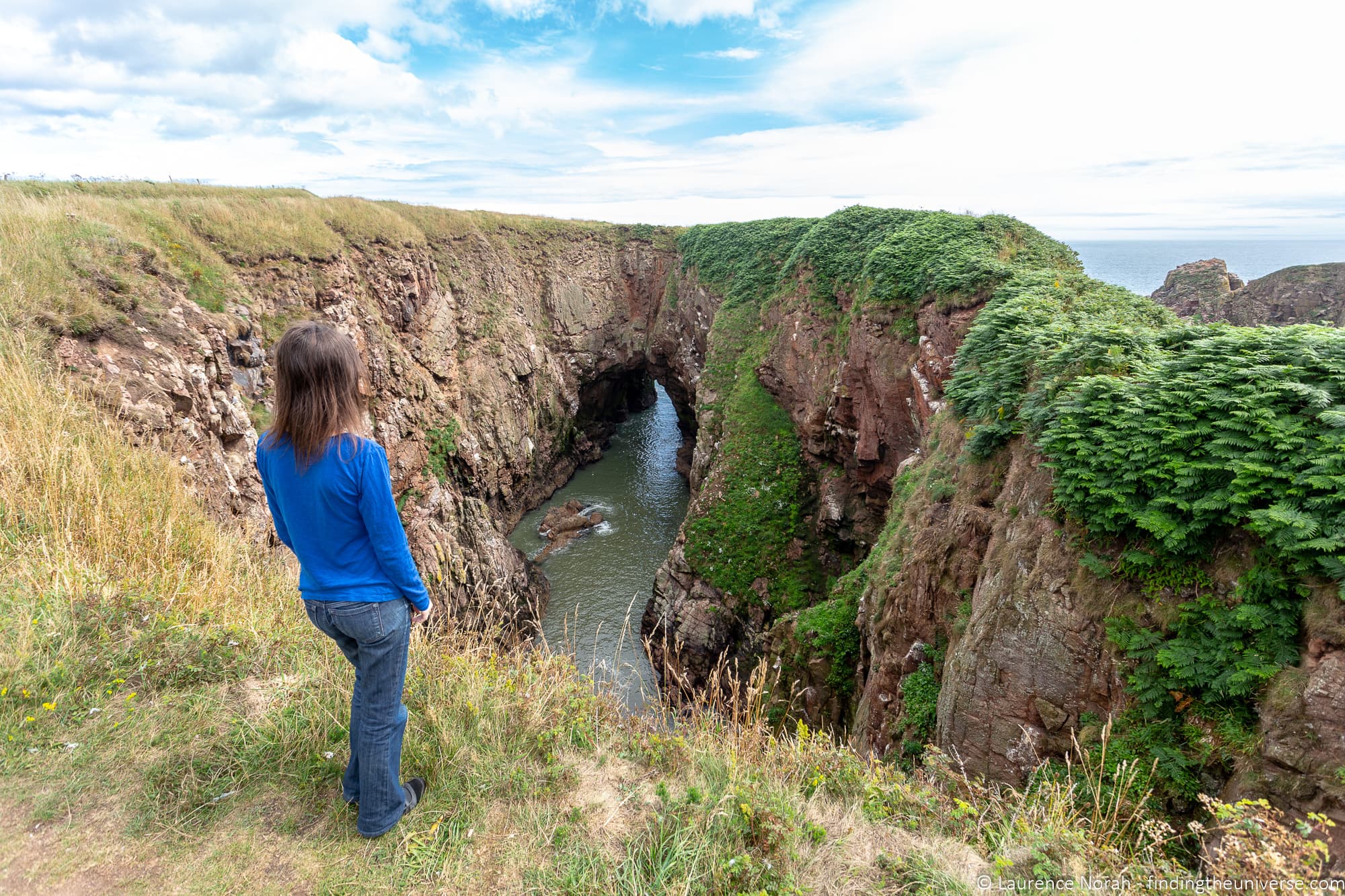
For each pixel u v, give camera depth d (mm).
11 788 3465
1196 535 7457
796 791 4602
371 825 3459
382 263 29328
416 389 29391
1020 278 16875
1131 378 9133
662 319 50312
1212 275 66312
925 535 13172
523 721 4730
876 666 14125
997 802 5113
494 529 30172
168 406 12445
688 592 27391
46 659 4344
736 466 30719
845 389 25438
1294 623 6480
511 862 3463
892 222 29281
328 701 4422
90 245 14406
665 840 3672
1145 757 7016
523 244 45031
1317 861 3932
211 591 6043
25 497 6223
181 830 3369
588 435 52469
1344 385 7215
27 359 9375
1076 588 8523
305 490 3033
